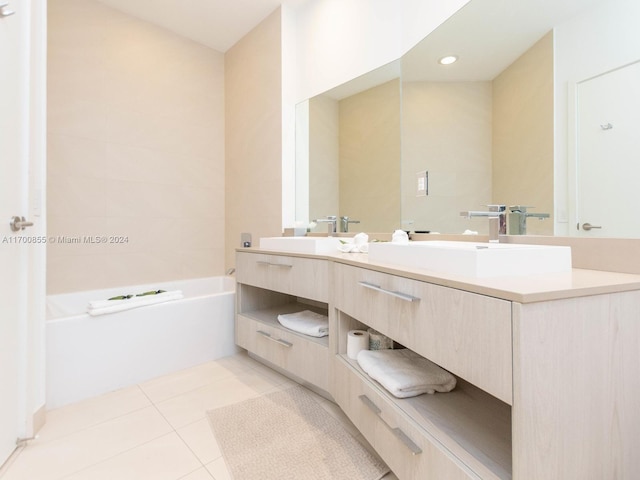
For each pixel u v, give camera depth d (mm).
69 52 2354
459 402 1065
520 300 647
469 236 1577
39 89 1456
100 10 2477
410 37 1832
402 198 1913
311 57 2447
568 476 709
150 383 1873
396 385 1069
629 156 1020
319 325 1727
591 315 731
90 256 2457
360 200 2168
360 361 1295
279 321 1957
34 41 1425
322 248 1766
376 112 2051
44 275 1469
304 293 1663
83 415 1541
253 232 2807
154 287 2684
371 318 1191
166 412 1568
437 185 1715
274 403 1652
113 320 1796
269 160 2625
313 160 2447
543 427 677
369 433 1173
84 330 1700
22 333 1330
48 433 1399
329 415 1541
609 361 757
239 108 2959
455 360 821
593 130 1111
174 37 2859
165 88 2812
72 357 1661
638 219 996
